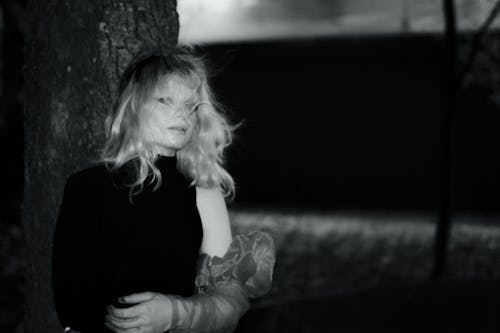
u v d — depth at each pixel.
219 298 1.95
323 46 14.77
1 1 9.02
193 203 2.02
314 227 12.15
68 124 2.46
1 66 9.23
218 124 2.08
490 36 7.99
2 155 9.27
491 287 4.30
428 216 13.28
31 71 2.55
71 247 1.83
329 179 15.01
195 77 1.95
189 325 1.86
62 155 2.47
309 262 9.46
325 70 14.97
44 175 2.51
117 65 2.47
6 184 9.27
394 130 14.57
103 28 2.46
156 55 1.96
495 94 8.73
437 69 14.24
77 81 2.46
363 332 4.20
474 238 10.89
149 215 1.89
